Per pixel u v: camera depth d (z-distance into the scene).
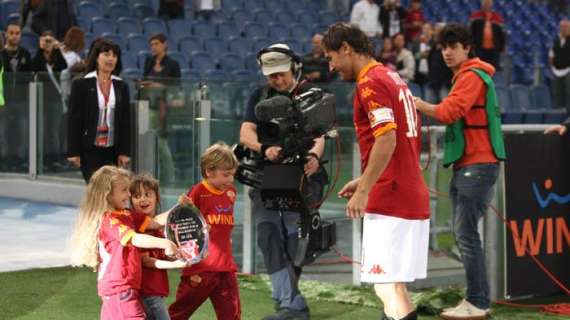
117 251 5.80
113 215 5.89
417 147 6.03
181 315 6.52
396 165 5.89
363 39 5.93
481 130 7.45
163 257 6.09
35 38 15.88
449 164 7.57
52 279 8.80
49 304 7.88
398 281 5.91
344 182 9.08
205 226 5.95
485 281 7.61
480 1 24.91
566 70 19.19
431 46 18.19
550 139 8.52
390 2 20.03
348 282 9.04
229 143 10.05
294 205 6.68
